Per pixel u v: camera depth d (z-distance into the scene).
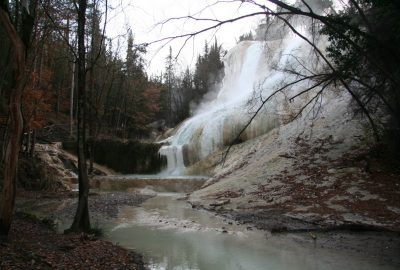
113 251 7.97
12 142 7.26
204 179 22.91
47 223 10.80
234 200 16.09
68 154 27.92
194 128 31.55
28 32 7.56
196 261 7.95
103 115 34.84
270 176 17.69
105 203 17.17
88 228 9.99
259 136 25.05
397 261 7.76
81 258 6.86
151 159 30.19
